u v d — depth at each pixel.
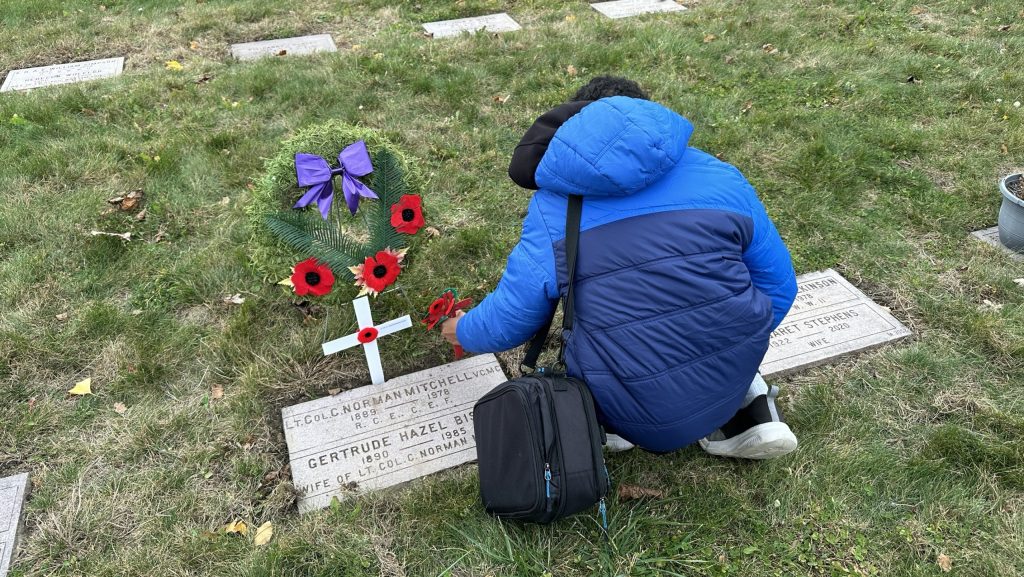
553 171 1.87
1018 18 6.34
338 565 2.15
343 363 2.91
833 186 4.02
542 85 5.27
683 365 1.89
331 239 2.67
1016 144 4.36
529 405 1.94
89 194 3.87
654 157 1.77
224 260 3.40
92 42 6.13
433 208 3.86
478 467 2.25
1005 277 3.28
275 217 2.61
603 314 1.88
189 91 5.11
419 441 2.55
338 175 2.67
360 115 4.77
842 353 2.90
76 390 2.73
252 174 4.12
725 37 6.06
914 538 2.21
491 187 4.08
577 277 1.91
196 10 6.76
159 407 2.70
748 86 5.25
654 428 2.00
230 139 4.47
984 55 5.62
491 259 3.50
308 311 3.12
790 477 2.39
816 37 6.09
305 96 5.01
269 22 6.62
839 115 4.77
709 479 2.41
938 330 3.05
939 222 3.71
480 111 4.90
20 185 3.92
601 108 1.84
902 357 2.88
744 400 2.43
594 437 1.91
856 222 3.74
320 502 2.35
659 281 1.83
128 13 6.80
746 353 1.95
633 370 1.89
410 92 5.10
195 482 2.42
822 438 2.55
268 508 2.34
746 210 1.99
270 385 2.79
